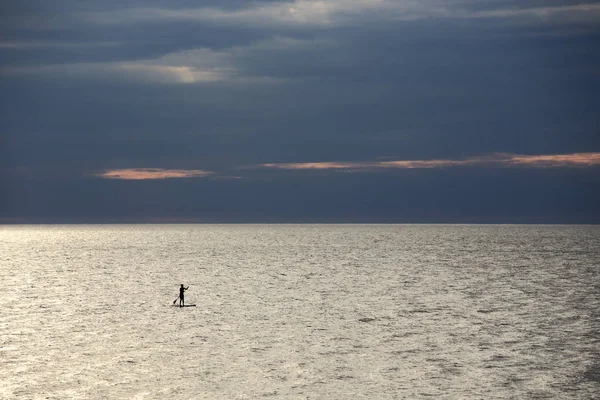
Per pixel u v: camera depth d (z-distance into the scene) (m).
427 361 42.03
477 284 86.50
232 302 69.12
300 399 33.88
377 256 145.25
